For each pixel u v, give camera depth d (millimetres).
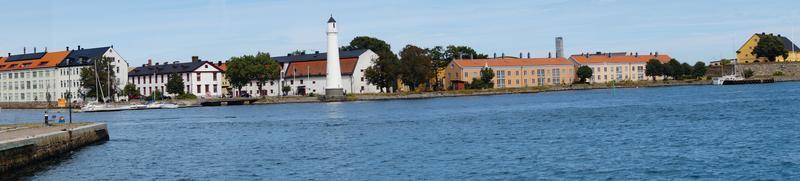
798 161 54781
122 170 60469
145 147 79062
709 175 50750
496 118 114188
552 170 54781
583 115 115250
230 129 106000
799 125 82500
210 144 82500
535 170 55031
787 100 140375
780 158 56500
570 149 66562
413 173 55531
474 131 89250
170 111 182875
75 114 176750
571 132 83688
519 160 60250
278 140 84938
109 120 141375
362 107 173250
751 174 50562
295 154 69375
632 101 163250
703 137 73062
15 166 56125
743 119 94750
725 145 65688
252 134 95000
